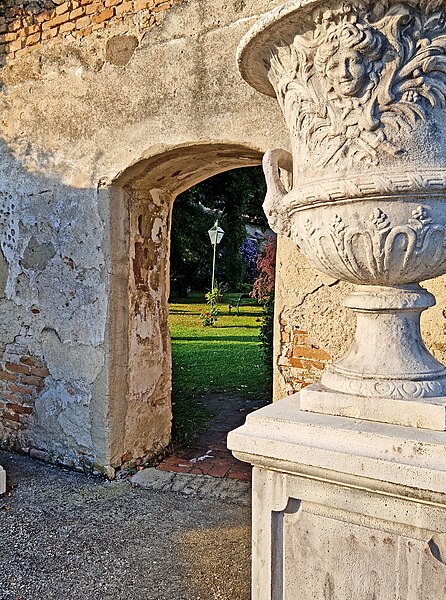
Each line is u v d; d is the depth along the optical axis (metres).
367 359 1.77
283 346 3.26
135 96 3.49
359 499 1.61
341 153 1.60
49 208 3.89
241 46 1.83
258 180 13.51
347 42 1.54
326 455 1.59
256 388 6.43
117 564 2.73
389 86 1.54
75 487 3.61
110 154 3.60
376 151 1.55
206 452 4.29
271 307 5.91
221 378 7.05
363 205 1.56
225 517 3.23
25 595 2.48
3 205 4.14
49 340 3.95
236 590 2.51
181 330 12.92
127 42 3.52
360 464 1.54
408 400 1.63
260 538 1.80
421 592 1.55
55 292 3.90
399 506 1.54
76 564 2.73
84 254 3.74
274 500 1.75
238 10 3.15
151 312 4.06
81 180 3.72
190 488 3.62
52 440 3.99
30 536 2.99
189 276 22.17
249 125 3.14
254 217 16.38
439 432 1.56
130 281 3.82
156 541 2.95
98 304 3.69
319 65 1.62
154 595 2.48
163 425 4.24
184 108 3.33
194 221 16.14
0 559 2.76
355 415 1.70
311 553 1.72
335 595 1.69
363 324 1.83
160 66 3.40
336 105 1.61
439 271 1.66
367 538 1.62
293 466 1.67
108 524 3.13
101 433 3.73
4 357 4.23
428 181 1.49
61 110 3.80
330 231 1.63
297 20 1.63
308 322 3.17
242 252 22.52
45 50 3.85
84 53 3.69
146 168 3.61
